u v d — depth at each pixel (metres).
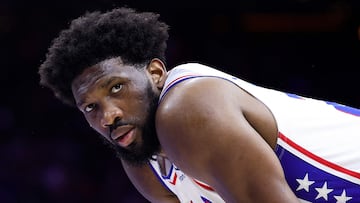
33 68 13.15
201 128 3.59
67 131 12.65
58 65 4.03
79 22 4.06
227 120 3.59
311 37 13.00
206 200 4.32
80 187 12.07
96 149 12.42
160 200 4.89
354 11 12.78
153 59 4.14
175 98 3.76
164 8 12.70
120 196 12.00
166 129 3.72
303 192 4.04
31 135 12.66
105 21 4.03
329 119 4.17
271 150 3.62
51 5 12.80
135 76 3.97
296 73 12.73
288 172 4.00
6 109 12.93
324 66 12.77
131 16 4.12
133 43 4.03
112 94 3.91
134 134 3.94
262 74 12.69
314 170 4.01
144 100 3.96
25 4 13.01
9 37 13.21
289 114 4.02
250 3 12.98
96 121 3.97
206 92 3.72
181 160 3.71
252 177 3.50
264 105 3.96
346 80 12.59
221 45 12.90
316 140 4.04
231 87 3.86
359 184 4.07
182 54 12.74
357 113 4.40
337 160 4.04
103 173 12.24
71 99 4.22
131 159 4.09
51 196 11.95
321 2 12.86
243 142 3.53
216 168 3.56
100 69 3.92
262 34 13.07
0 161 12.27
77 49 3.94
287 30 13.16
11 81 13.16
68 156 12.38
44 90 12.98
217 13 12.98
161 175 4.62
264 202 3.47
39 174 12.15
